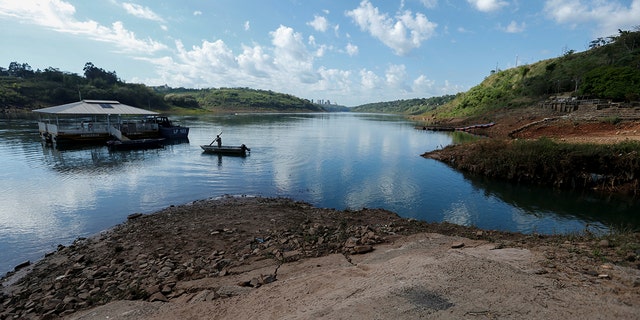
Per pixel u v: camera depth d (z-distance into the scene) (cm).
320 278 523
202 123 6450
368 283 468
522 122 3919
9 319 534
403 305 381
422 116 10238
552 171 1580
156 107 10606
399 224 938
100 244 852
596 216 1184
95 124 3244
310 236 820
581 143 1705
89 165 2088
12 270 752
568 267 485
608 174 1476
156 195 1423
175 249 780
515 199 1391
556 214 1208
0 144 2958
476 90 9088
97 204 1280
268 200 1323
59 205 1262
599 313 351
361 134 4606
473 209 1265
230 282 575
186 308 472
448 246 660
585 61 6103
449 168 2042
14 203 1285
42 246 897
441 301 387
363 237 783
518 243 675
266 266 649
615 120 2514
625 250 553
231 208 1168
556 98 4866
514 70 8550
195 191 1494
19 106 7125
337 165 2147
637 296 385
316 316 376
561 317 346
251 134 4397
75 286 630
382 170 1988
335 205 1312
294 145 3244
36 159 2297
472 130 4422
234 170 1961
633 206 1285
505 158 1761
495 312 360
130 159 2327
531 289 409
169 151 2741
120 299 554
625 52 5231
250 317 416
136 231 938
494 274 455
